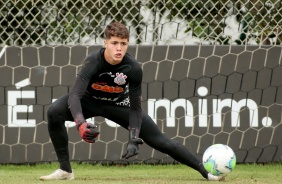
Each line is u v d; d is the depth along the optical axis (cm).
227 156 2047
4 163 2767
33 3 2794
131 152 1856
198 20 2841
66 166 2075
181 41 2828
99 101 2003
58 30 2825
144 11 2802
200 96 2808
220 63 2819
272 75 2827
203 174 2077
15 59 2789
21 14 2806
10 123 2773
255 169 2677
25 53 2794
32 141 2778
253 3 2816
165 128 2786
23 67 2791
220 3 2805
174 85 2802
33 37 2830
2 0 2803
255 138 2814
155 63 2800
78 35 2823
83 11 2814
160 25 2806
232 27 2827
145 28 2806
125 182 1981
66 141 2047
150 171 2608
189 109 2802
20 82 2784
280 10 2820
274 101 2827
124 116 2027
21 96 2781
